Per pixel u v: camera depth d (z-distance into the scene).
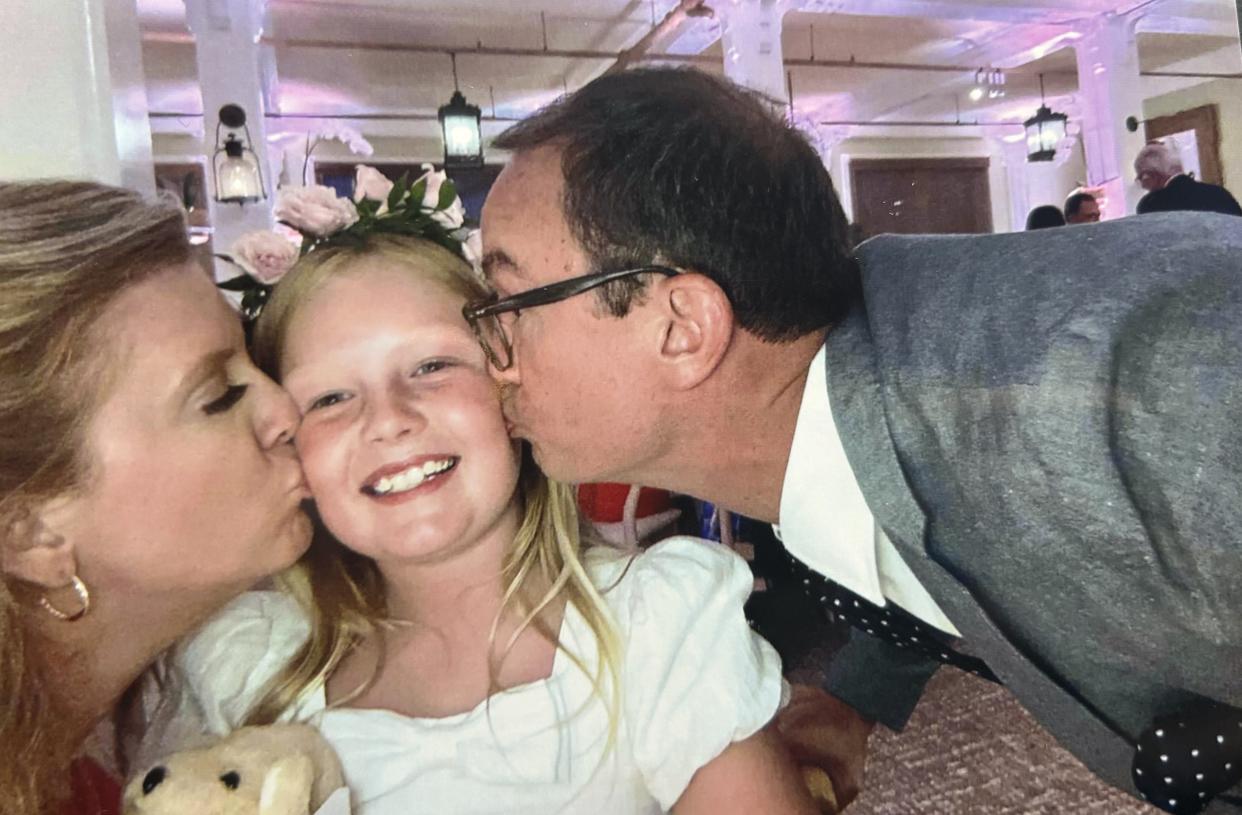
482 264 0.93
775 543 1.92
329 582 0.98
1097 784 1.86
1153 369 0.71
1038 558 0.78
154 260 0.72
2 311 0.64
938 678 2.42
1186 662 0.76
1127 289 0.75
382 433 0.85
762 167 0.87
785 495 0.97
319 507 0.88
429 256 0.96
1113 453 0.72
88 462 0.68
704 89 0.91
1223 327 0.69
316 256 0.95
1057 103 8.01
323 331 0.90
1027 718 2.16
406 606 0.98
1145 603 0.74
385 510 0.87
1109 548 0.74
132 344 0.69
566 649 0.92
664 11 4.77
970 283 0.85
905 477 0.84
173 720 0.95
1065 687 0.84
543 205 0.87
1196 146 6.85
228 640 0.99
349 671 0.98
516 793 0.87
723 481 0.99
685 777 0.88
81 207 0.70
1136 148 5.45
